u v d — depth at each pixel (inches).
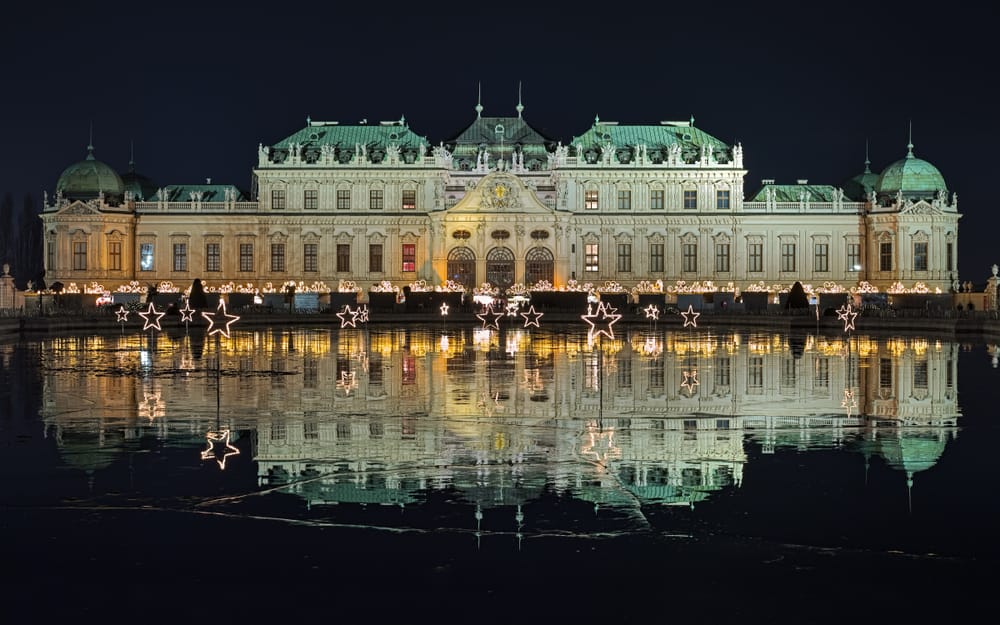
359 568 1033.5
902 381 2342.5
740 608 946.7
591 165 7096.5
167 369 2603.3
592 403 1971.0
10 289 5733.3
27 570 1031.6
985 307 6097.4
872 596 969.5
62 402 1982.0
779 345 3545.8
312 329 4736.7
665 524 1157.7
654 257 7140.8
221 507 1217.4
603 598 966.4
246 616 933.8
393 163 7106.3
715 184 7121.1
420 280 7116.1
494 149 7381.9
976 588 984.9
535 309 6013.8
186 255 7175.2
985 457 1473.9
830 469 1400.1
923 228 6879.9
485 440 1584.6
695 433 1648.6
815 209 7121.1
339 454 1482.5
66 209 6904.5
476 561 1049.5
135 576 1017.5
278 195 7150.6
